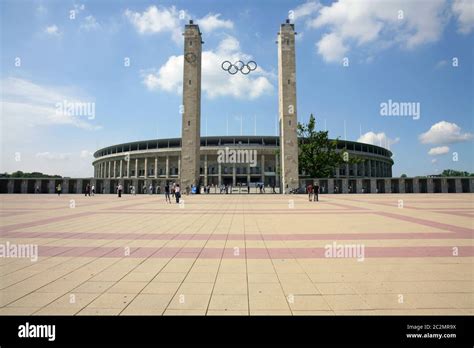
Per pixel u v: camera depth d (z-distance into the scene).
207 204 27.25
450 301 4.89
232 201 31.98
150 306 4.79
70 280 6.00
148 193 53.06
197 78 54.41
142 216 17.14
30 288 5.57
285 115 54.31
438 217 15.98
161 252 8.32
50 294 5.29
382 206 23.95
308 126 63.84
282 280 5.93
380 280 5.89
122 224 13.81
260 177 94.75
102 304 4.87
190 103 53.44
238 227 12.80
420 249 8.46
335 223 13.85
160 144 102.50
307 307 4.71
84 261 7.41
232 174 94.25
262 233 11.26
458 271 6.42
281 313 4.53
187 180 52.34
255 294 5.23
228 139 100.62
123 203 28.39
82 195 47.28
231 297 5.11
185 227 12.87
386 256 7.71
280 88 56.34
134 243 9.54
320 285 5.64
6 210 20.75
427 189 52.97
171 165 98.12
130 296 5.18
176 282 5.86
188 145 52.81
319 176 62.94
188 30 54.44
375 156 108.56
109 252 8.33
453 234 10.74
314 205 25.47
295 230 11.91
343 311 4.57
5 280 6.01
